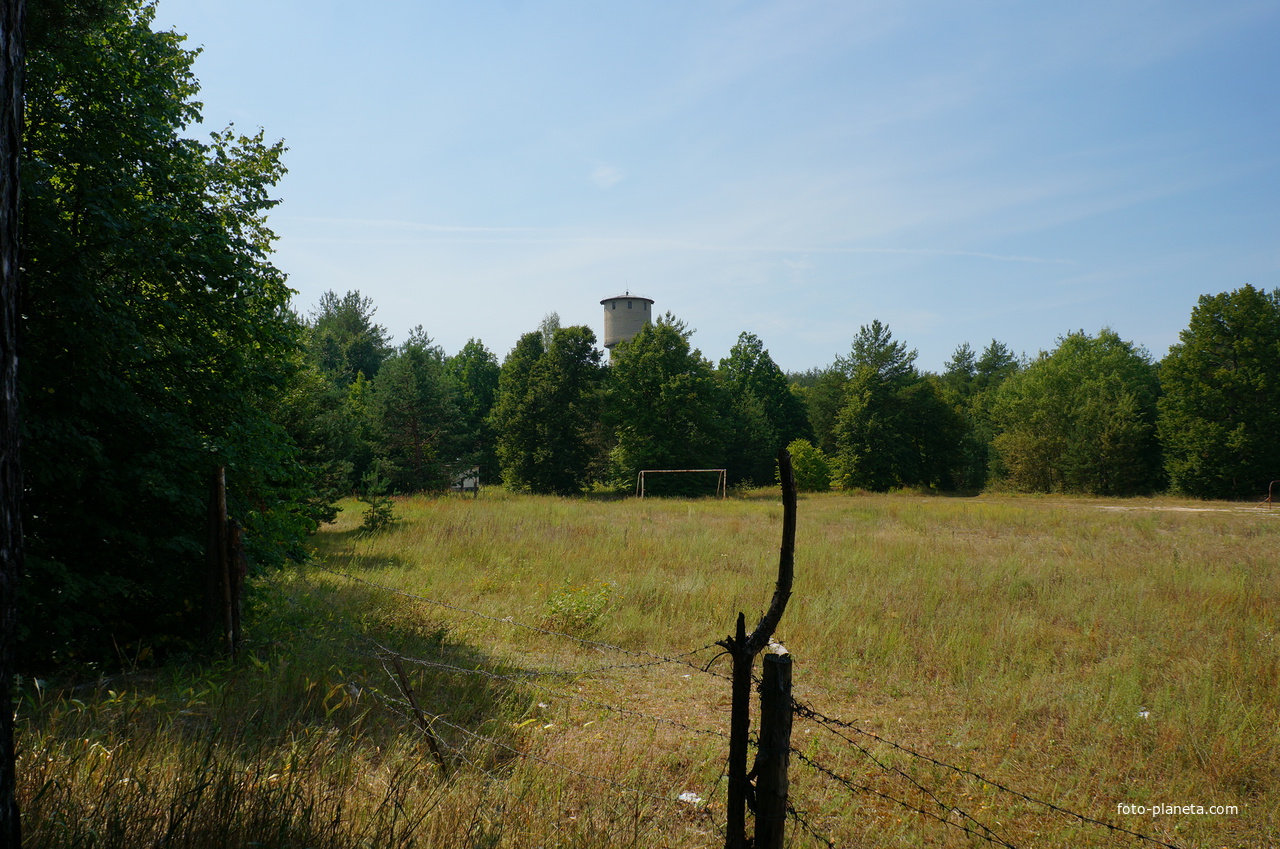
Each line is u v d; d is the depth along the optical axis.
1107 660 7.56
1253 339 45.38
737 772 2.84
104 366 6.78
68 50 6.84
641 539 16.48
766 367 69.19
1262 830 4.35
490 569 12.72
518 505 27.97
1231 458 44.91
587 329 53.53
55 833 3.07
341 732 5.11
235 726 5.00
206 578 6.89
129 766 3.96
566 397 52.09
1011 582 11.62
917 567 13.05
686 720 6.10
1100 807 4.59
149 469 6.88
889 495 46.53
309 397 18.52
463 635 8.26
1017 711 6.21
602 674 7.28
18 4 2.30
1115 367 61.88
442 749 4.87
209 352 7.96
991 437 69.62
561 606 9.09
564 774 4.69
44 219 6.25
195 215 7.75
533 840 3.68
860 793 4.74
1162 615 9.46
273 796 3.59
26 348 6.30
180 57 8.04
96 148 6.92
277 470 8.63
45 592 6.36
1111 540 18.28
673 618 9.45
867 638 8.33
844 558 14.07
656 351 52.09
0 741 2.24
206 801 3.41
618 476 53.19
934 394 61.72
